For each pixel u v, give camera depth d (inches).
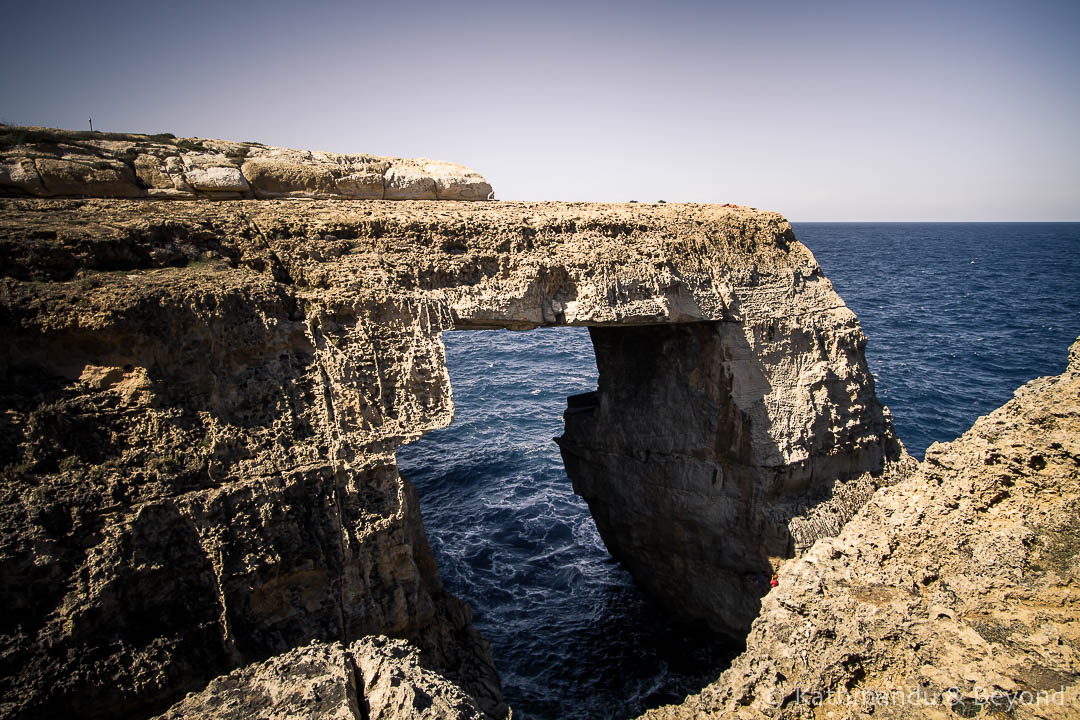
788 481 1027.3
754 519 1021.8
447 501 1514.5
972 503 551.8
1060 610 485.1
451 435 1899.6
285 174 941.8
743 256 1116.5
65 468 551.5
